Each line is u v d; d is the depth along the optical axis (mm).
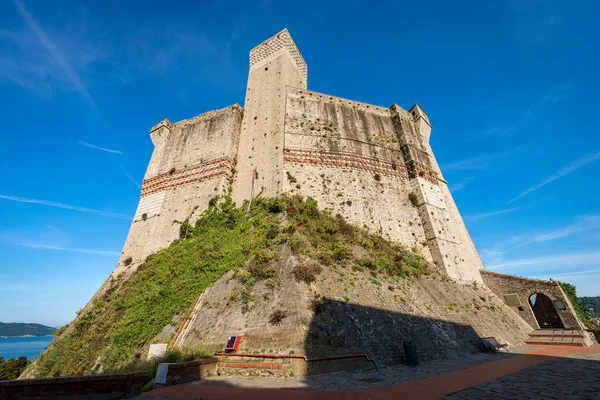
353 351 13375
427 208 29281
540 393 8164
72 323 22516
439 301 20406
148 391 9844
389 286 18938
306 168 28859
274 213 24094
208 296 18266
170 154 35031
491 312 23219
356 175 29812
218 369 12867
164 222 29312
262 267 17812
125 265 27703
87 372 17047
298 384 10219
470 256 29453
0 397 7379
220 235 24453
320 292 15688
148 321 18469
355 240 23094
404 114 37250
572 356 15133
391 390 9117
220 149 32000
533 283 26094
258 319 14734
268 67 37906
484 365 13234
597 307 95062
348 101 35688
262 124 33312
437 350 15773
